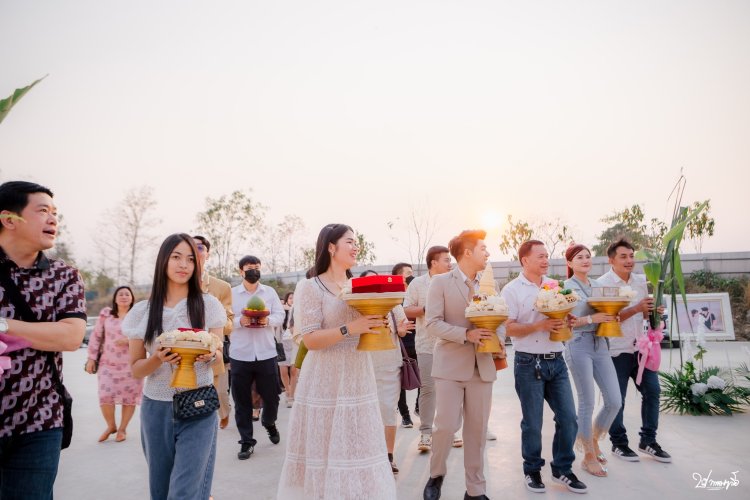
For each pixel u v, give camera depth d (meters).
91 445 6.33
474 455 4.00
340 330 3.07
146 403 3.08
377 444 3.12
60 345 2.47
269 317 6.02
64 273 2.66
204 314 3.25
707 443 5.55
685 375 7.14
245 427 5.61
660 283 5.25
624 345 5.24
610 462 5.03
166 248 3.18
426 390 5.62
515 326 4.34
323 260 3.38
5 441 2.40
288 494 3.16
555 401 4.39
